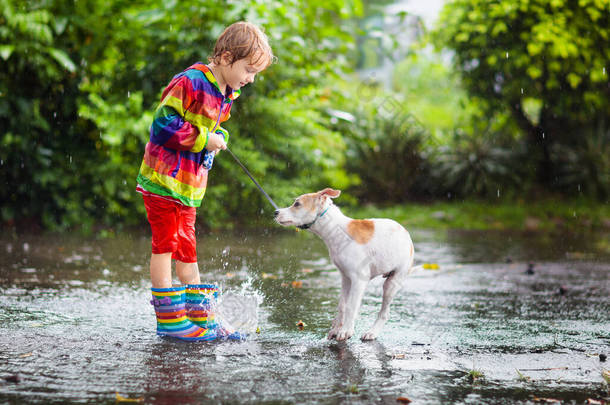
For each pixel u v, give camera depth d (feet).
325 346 10.93
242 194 28.50
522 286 17.53
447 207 38.19
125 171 27.50
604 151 41.19
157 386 8.61
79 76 28.32
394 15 37.17
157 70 27.61
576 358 10.43
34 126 27.17
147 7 29.60
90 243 23.95
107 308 13.67
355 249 11.58
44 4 27.68
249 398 8.20
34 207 27.22
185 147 10.77
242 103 28.22
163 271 11.19
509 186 40.45
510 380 9.20
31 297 14.66
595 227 33.12
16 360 9.74
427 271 20.16
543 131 41.22
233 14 26.13
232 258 21.03
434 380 9.12
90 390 8.40
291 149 29.14
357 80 60.34
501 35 34.12
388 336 11.79
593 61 33.01
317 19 34.65
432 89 62.75
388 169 40.50
